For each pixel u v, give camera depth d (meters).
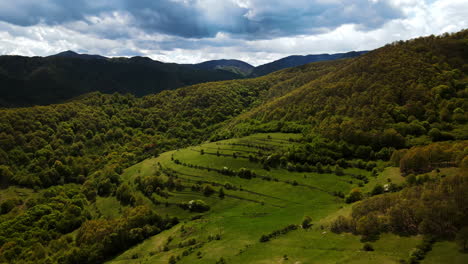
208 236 98.06
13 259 114.56
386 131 130.75
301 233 81.88
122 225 118.88
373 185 105.38
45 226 138.12
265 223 98.00
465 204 59.81
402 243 60.81
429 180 85.75
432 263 52.12
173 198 139.38
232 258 76.62
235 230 97.06
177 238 106.12
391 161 116.00
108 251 112.00
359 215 74.69
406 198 71.50
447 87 147.50
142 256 100.00
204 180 147.25
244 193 130.12
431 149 99.88
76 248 111.38
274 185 129.75
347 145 135.62
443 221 59.41
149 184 153.12
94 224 126.69
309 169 132.25
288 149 148.25
